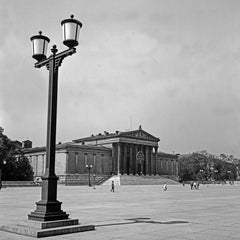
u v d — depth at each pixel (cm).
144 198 4716
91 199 4391
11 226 1505
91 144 16150
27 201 3884
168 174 18075
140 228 1659
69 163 13400
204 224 1834
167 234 1482
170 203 3662
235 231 1586
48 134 1574
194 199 4512
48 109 1592
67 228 1467
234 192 7431
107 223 1844
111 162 15162
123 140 15175
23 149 15588
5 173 12294
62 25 1572
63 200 4141
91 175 13700
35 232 1372
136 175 15012
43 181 1553
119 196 5281
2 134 12644
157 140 16850
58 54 1599
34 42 1711
